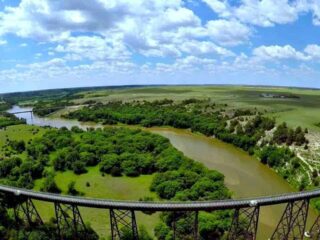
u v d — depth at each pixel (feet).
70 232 253.44
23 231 256.11
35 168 419.13
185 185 351.46
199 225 257.96
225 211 278.05
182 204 225.97
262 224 294.46
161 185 353.72
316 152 452.76
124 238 241.96
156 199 345.31
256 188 388.37
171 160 424.05
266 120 624.59
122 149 492.54
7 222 271.08
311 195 240.73
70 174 429.38
